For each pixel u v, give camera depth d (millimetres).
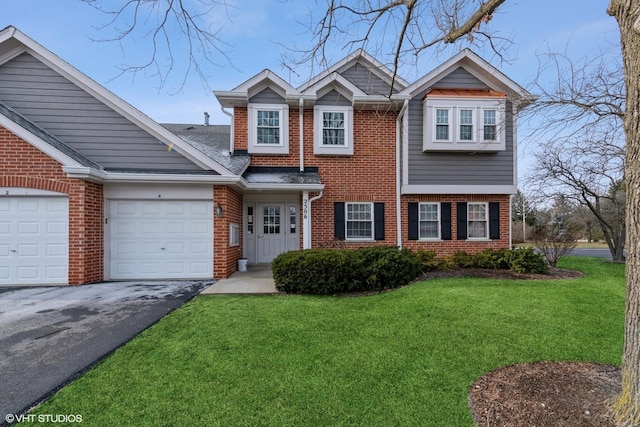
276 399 2699
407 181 10477
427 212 10836
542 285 6641
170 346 3805
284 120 10586
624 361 2354
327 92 10680
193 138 13102
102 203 8242
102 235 8227
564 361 3305
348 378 3023
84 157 8320
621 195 12133
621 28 2434
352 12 4773
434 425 2332
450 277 7613
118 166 8445
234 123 10570
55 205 7539
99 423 2422
